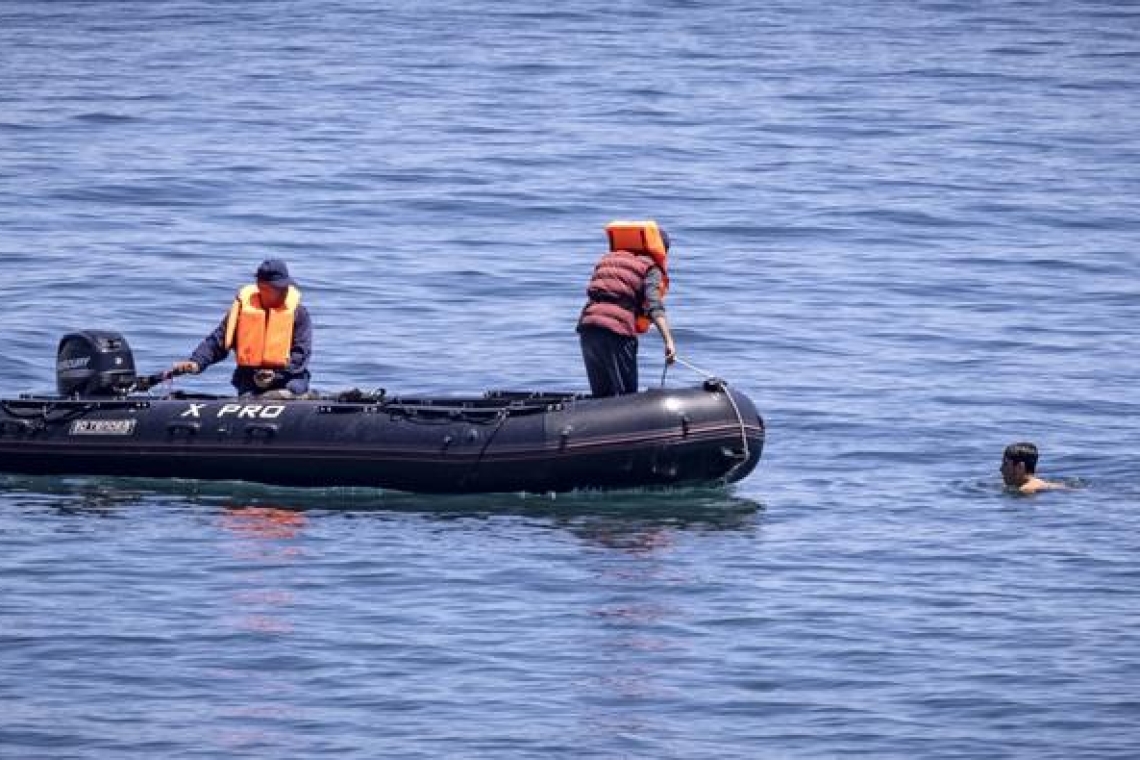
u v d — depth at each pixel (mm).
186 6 192375
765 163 116250
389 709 39344
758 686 40812
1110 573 48781
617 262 56188
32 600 45312
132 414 56812
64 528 51312
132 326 77188
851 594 46875
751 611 45438
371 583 46938
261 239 93500
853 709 39625
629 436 54219
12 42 163750
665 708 39562
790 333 79125
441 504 54188
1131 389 71062
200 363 58281
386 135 122312
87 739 37688
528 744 37656
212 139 119375
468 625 44156
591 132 124812
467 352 74625
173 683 40531
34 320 77125
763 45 167750
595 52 161750
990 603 46312
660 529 52219
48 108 129250
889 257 94000
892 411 67375
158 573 47469
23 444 57156
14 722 38406
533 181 108750
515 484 54562
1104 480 58719
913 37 174625
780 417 66500
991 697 40281
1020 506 55438
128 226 95438
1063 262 93625
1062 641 43656
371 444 54938
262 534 50969
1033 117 135000
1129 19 188875
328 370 71438
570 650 42688
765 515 54062
